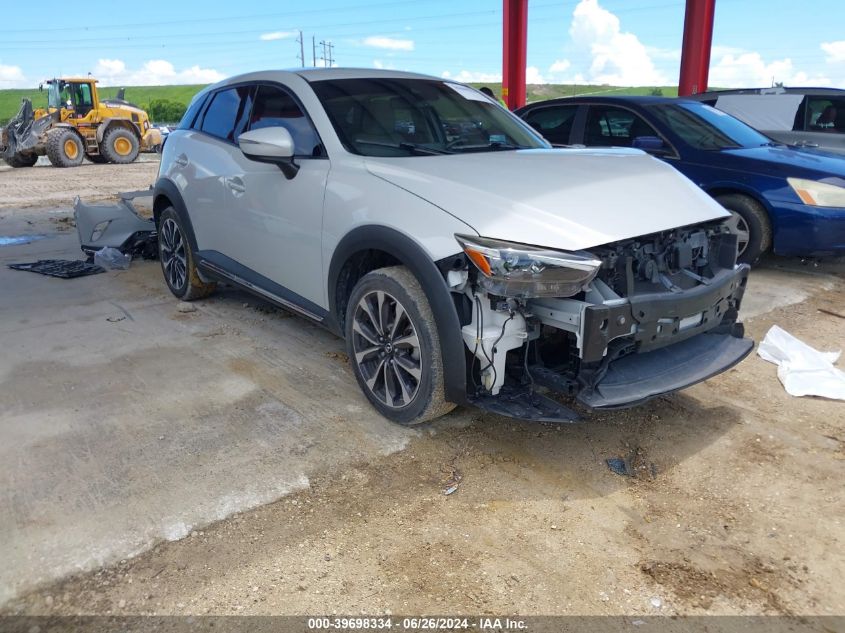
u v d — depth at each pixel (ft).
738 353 9.87
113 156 64.59
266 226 11.92
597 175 9.56
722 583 6.88
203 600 6.54
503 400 8.74
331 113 11.06
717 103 27.81
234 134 13.23
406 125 11.35
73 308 15.61
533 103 22.33
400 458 9.08
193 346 13.10
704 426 10.11
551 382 8.73
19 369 11.89
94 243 20.56
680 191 9.75
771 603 6.61
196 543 7.34
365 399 10.78
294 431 9.75
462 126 11.89
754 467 9.02
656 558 7.25
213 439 9.49
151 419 10.05
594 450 9.41
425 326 8.79
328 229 10.26
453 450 9.32
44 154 61.67
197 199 14.14
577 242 7.90
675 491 8.48
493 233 8.03
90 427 9.78
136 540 7.34
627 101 20.03
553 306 8.32
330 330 11.16
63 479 8.45
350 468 8.82
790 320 14.83
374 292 9.52
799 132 25.04
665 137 18.99
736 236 9.91
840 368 12.25
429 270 8.47
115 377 11.58
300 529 7.62
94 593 6.60
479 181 9.07
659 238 8.91
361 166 10.06
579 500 8.26
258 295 13.10
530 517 7.91
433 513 7.96
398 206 9.08
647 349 8.59
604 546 7.43
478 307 8.36
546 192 8.79
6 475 8.52
